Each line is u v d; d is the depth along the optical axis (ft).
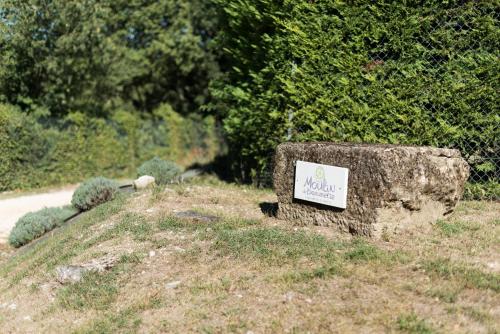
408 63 28.19
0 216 43.24
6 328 18.51
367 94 29.01
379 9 28.45
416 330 14.42
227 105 37.88
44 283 21.40
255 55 33.60
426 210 21.44
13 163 54.49
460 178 22.24
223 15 36.96
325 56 29.73
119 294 18.90
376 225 20.08
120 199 30.99
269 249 20.25
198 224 24.08
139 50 92.58
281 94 31.17
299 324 15.31
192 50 88.22
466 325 14.60
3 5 60.08
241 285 17.81
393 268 17.83
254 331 15.33
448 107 27.66
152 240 22.86
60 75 66.18
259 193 31.81
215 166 55.52
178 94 100.17
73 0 64.03
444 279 16.93
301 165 22.66
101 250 22.71
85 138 61.93
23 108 66.44
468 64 26.96
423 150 20.95
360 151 20.56
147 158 71.10
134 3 89.20
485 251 19.13
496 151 27.27
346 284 17.02
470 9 26.81
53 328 17.70
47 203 48.29
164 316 16.85
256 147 34.19
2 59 61.52
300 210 22.99
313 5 29.84
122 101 95.91
